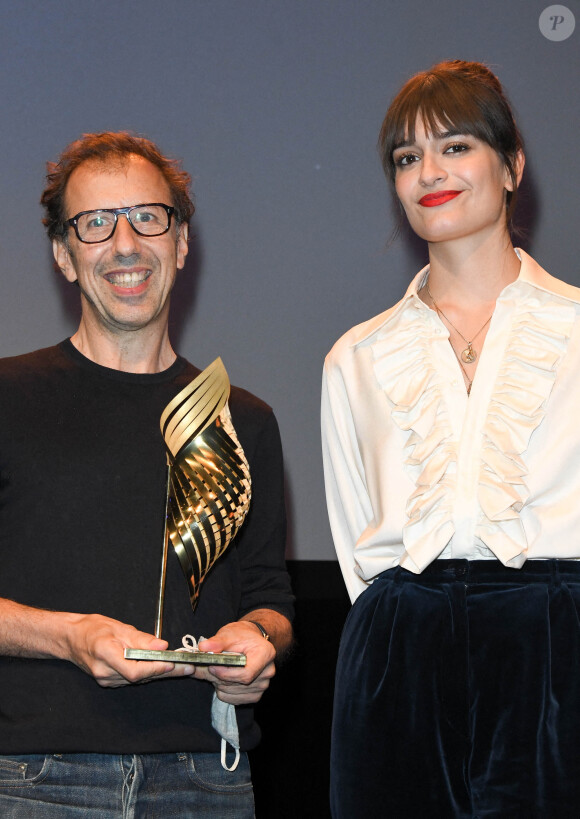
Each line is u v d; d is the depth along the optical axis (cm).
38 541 161
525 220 301
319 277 305
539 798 147
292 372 304
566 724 147
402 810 153
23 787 151
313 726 291
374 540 166
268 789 292
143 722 157
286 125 306
